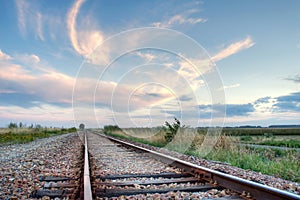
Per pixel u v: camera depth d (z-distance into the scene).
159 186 4.48
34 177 5.46
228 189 4.09
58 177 5.46
